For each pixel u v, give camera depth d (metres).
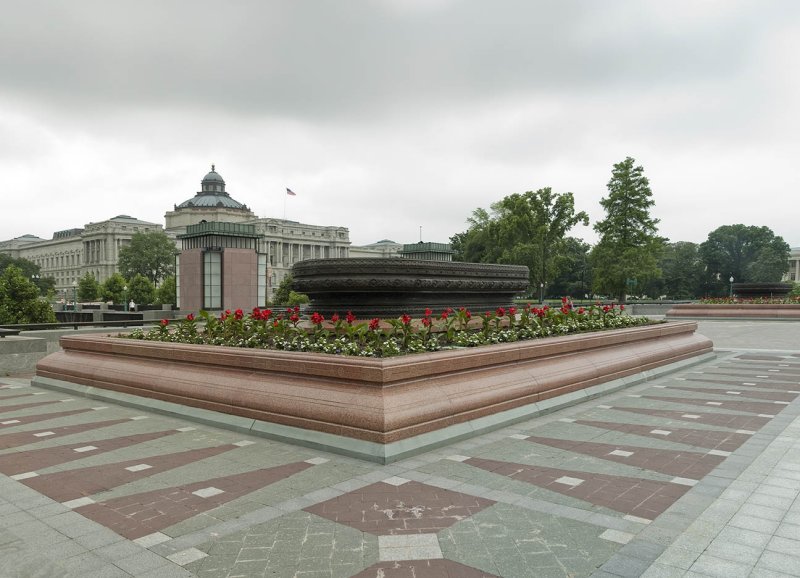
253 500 5.10
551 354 9.59
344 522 4.60
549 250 51.44
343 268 11.59
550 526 4.50
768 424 7.95
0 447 6.96
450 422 7.14
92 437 7.44
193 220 124.69
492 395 7.85
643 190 47.88
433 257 31.47
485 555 4.01
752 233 96.94
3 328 16.14
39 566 3.89
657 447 6.80
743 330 25.36
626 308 42.75
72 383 11.09
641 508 4.87
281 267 118.75
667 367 13.09
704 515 4.70
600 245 49.66
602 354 11.05
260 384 7.79
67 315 33.12
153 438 7.36
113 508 4.93
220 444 7.04
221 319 11.00
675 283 93.50
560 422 8.16
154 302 73.75
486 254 61.12
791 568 3.79
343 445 6.53
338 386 7.00
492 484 5.50
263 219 118.75
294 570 3.80
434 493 5.26
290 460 6.33
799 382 11.61
